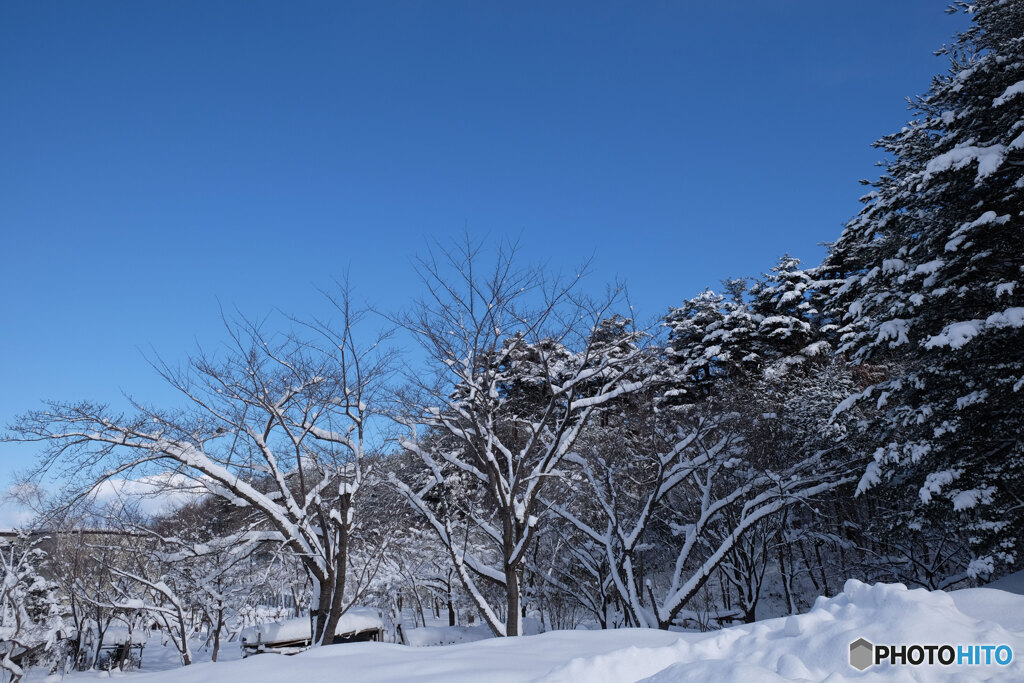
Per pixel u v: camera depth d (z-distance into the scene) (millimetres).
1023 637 6531
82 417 14422
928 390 18266
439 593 32438
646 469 21922
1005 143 16641
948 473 16281
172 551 18562
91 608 30953
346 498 16688
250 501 15930
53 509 15086
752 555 23391
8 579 24766
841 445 22062
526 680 6328
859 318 20781
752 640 7121
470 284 17469
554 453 17797
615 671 6410
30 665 27203
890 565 25234
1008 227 16625
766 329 38688
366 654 8273
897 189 20391
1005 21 18297
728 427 21812
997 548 15602
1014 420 16781
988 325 15180
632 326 19141
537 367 18812
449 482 19562
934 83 20938
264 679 7051
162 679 7590
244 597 23344
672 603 18219
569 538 23672
